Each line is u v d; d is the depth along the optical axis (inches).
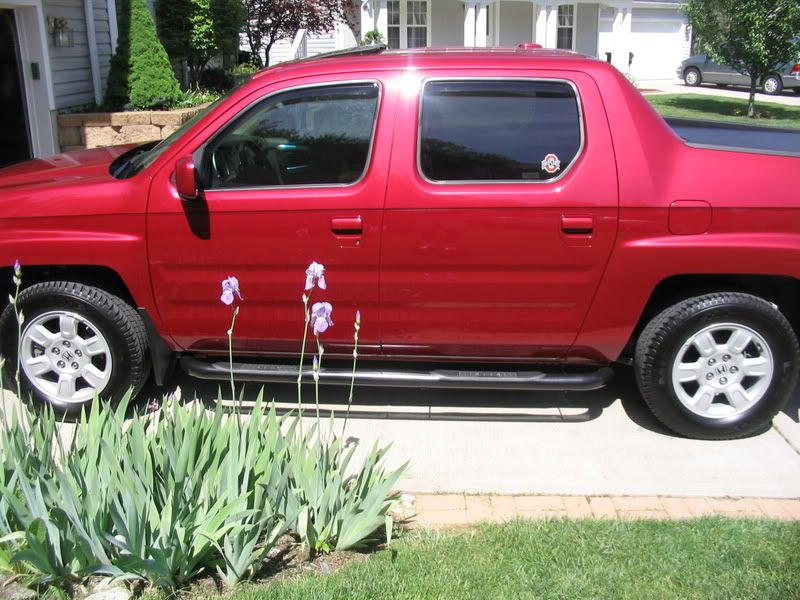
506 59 161.5
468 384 168.2
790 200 156.0
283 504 127.2
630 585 117.6
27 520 118.6
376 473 135.9
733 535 132.1
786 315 176.6
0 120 380.5
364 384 170.4
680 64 1190.9
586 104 157.3
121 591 117.0
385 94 159.3
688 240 157.0
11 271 176.9
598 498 149.4
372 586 117.5
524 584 118.0
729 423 168.1
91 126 392.5
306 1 721.6
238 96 163.0
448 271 160.6
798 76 975.6
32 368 174.6
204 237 162.2
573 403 190.4
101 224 164.1
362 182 158.9
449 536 133.9
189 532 116.6
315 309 123.5
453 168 159.3
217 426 132.4
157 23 530.9
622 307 161.6
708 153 159.3
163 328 170.9
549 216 156.6
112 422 132.6
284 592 116.1
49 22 390.0
